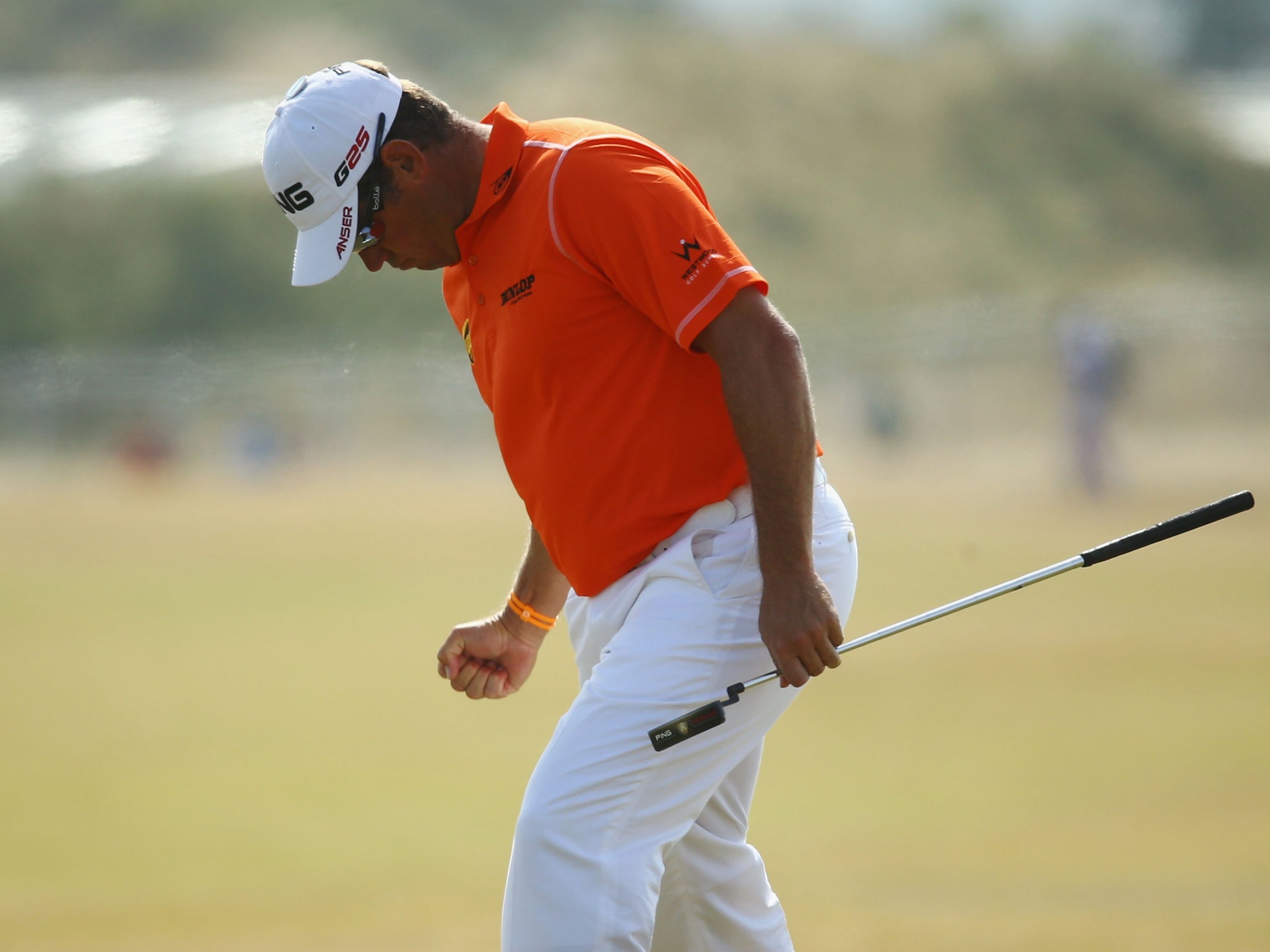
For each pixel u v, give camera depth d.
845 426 123.19
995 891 18.34
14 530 70.12
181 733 29.23
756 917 11.97
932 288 175.38
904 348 140.25
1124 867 19.17
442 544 62.94
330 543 63.88
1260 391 131.25
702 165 193.62
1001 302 166.00
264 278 164.38
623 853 10.49
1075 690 31.19
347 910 18.17
